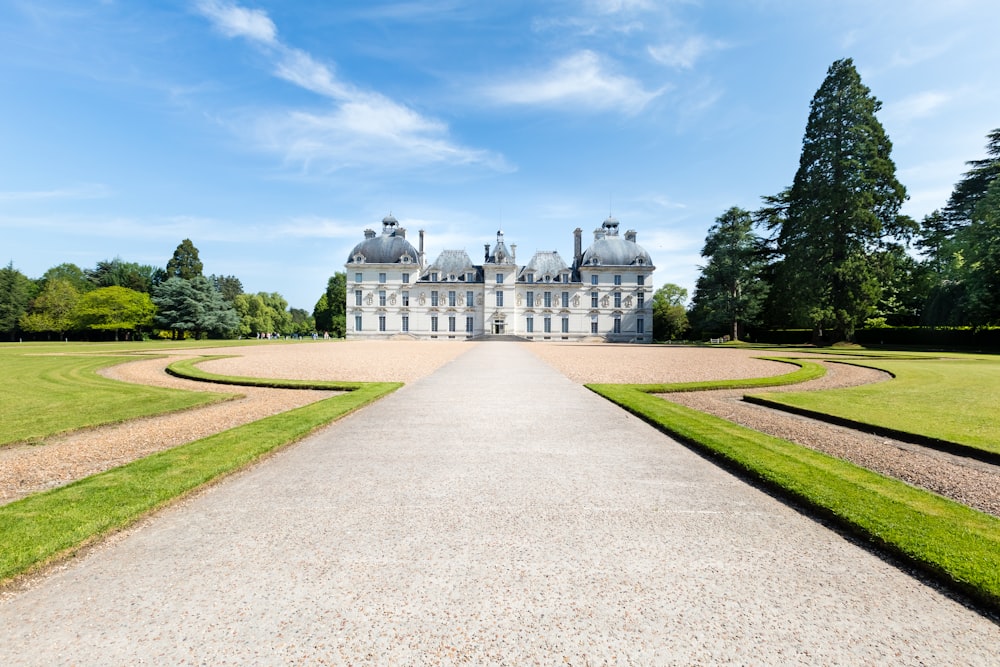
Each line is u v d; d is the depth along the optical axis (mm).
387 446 7492
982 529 4375
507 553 4004
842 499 5074
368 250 74688
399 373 19062
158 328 74000
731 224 60906
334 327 96000
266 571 3705
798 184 46375
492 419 9578
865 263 41562
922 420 9359
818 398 12297
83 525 4336
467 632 2980
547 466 6457
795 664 2711
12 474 6398
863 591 3488
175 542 4207
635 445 7598
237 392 13875
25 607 3242
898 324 50406
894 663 2734
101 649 2814
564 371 19781
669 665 2699
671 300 93438
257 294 113500
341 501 5176
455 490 5508
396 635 2949
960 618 3178
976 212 39656
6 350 33219
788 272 45594
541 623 3076
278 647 2834
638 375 18688
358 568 3752
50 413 10383
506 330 73875
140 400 12133
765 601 3348
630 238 78125
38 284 79000
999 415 9945
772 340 58312
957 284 40531
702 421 9125
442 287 74688
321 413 9711
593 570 3746
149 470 5977
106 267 88875
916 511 4773
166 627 3020
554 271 76562
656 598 3369
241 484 5746
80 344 44312
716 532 4461
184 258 82000
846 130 43094
